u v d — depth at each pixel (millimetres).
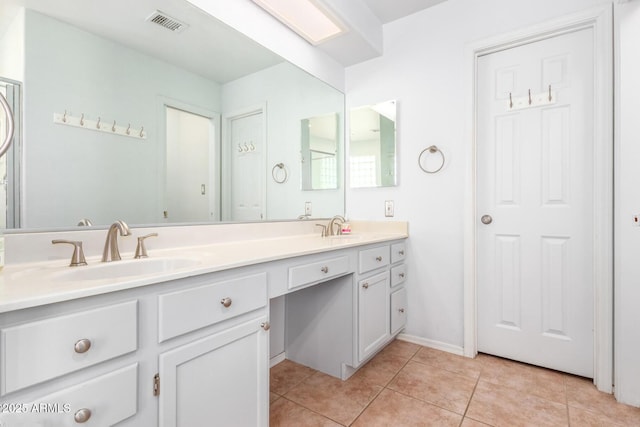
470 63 1974
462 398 1524
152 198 1366
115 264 1072
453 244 2055
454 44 2047
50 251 1041
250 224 1771
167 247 1384
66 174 1111
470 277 1975
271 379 1721
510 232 1914
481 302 2012
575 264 1728
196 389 939
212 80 1597
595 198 1614
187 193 1506
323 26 1976
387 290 1984
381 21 2312
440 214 2102
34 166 1038
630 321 1438
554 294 1787
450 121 2059
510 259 1917
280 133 1993
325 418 1379
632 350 1437
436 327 2121
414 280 2211
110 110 1227
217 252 1298
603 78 1569
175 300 875
